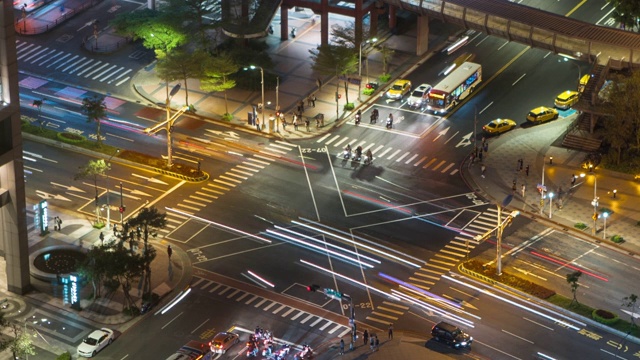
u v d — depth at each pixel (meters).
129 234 170.50
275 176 196.62
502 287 169.00
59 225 180.75
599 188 192.62
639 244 178.88
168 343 157.38
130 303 163.62
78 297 162.88
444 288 169.12
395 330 160.50
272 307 164.75
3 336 157.62
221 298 166.50
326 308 164.75
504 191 192.50
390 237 180.50
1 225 168.12
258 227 182.88
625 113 193.00
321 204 188.75
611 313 162.62
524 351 156.62
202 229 182.25
